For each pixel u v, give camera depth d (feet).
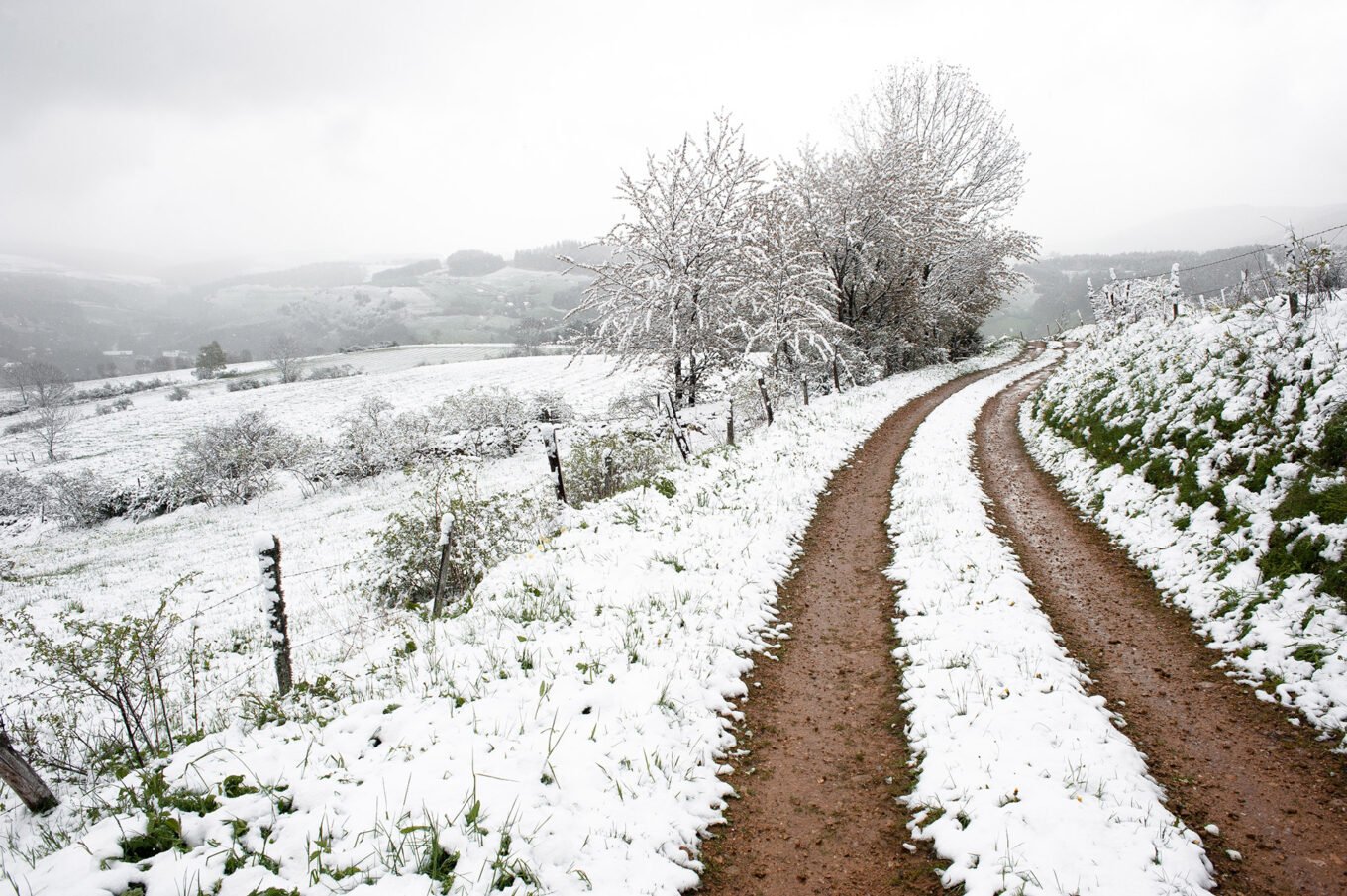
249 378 289.94
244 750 16.40
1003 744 17.39
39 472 148.77
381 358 338.13
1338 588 21.50
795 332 85.71
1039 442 56.49
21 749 23.29
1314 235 35.27
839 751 18.67
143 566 69.87
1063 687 20.03
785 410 82.84
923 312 117.29
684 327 86.17
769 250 87.92
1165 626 24.64
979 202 129.29
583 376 205.46
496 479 82.74
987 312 146.30
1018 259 129.29
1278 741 17.61
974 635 23.77
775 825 15.87
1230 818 15.08
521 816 14.14
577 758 16.49
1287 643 20.83
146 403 235.61
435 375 241.96
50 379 248.93
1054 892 12.60
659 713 18.84
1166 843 13.82
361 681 20.95
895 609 27.66
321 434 158.51
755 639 25.18
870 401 83.15
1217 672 21.13
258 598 49.49
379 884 12.10
